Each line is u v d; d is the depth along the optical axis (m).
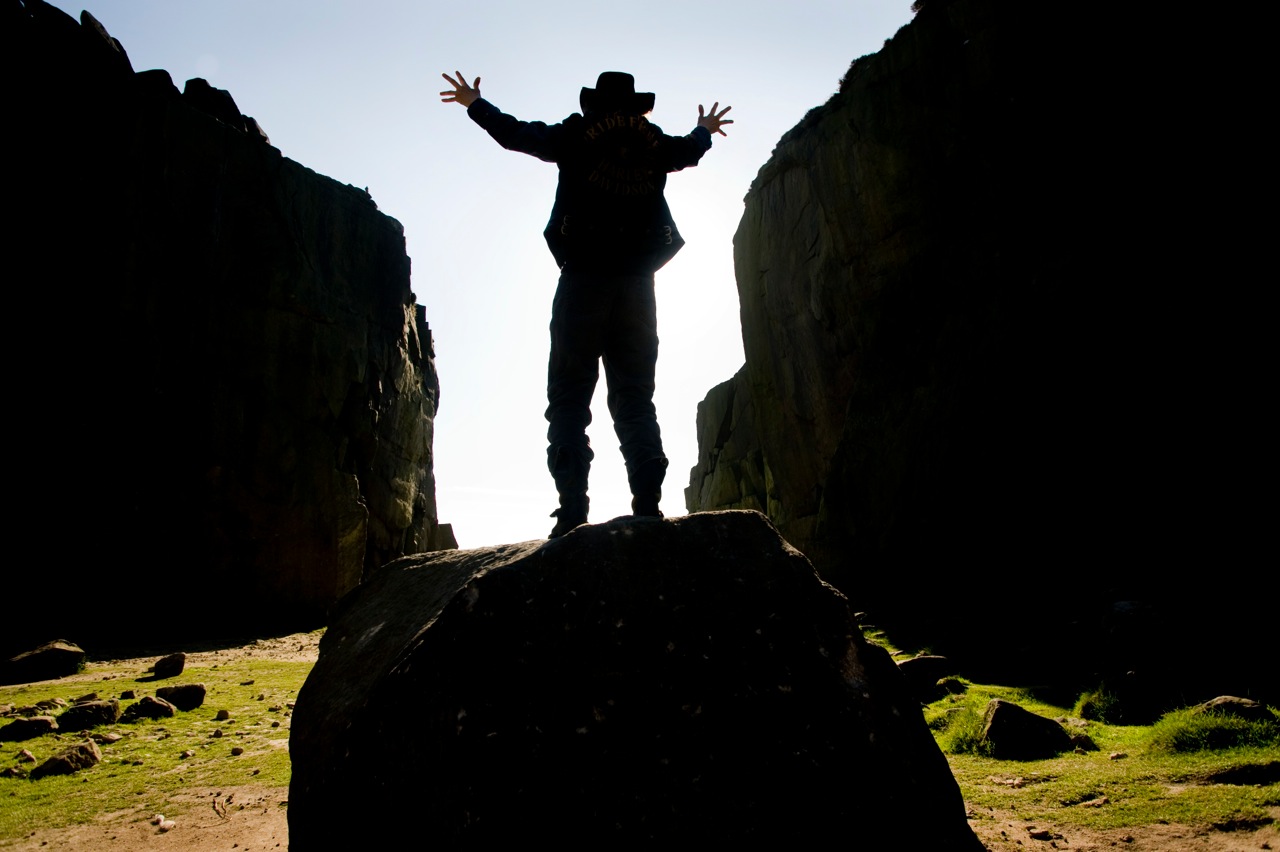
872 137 22.27
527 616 2.56
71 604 21.73
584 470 3.19
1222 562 11.95
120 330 24.03
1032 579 15.09
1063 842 3.78
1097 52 17.28
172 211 25.81
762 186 28.45
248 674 13.45
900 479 19.20
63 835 4.70
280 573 25.89
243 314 26.97
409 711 2.48
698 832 2.28
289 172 29.55
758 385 28.11
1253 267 13.73
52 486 22.09
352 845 2.44
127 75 25.80
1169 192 15.45
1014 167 18.66
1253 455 12.72
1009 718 5.98
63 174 23.62
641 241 3.29
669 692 2.46
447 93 3.32
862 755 2.46
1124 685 7.02
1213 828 3.81
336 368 29.14
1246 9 14.62
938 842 2.41
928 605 16.39
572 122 3.31
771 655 2.58
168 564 23.81
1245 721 5.34
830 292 23.56
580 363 3.28
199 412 25.38
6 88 22.75
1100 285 15.99
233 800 5.36
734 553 2.79
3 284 22.09
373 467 31.09
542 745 2.35
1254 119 14.27
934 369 19.36
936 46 20.92
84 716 8.37
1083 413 15.49
